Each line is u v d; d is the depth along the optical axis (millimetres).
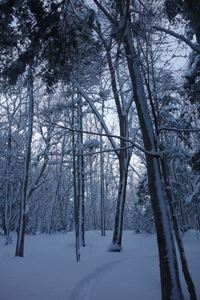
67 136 30891
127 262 14430
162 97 11773
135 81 9086
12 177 29266
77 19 9086
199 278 10875
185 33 9602
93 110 21500
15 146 30000
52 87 10109
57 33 9016
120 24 8703
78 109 21625
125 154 21531
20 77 10047
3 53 9219
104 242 25844
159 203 8375
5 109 27250
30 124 20859
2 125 28891
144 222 34469
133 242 25281
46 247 24156
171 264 8008
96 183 49594
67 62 9531
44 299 8438
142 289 9828
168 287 7887
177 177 28234
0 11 8594
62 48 9195
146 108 8984
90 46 9359
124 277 11531
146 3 9320
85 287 10164
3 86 9734
